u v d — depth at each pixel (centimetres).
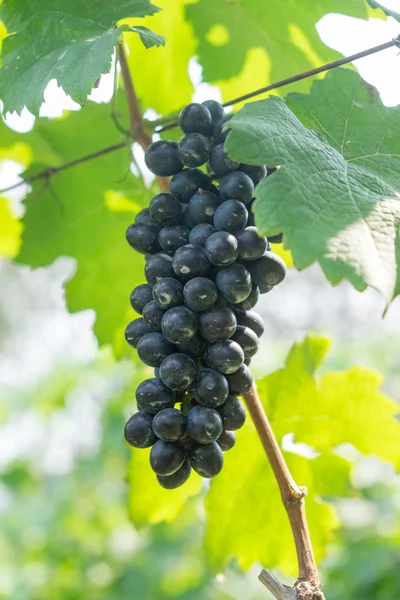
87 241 97
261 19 92
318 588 66
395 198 65
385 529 155
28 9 75
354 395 89
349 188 65
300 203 62
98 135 94
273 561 88
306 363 89
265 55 95
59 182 95
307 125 72
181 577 185
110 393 217
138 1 74
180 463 64
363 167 69
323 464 90
